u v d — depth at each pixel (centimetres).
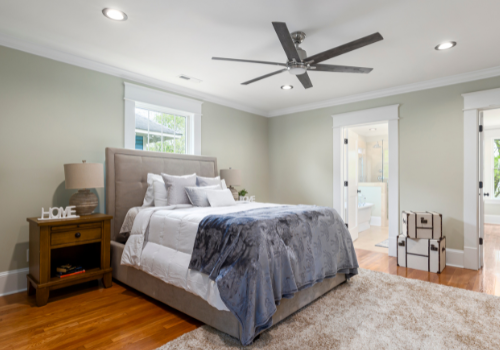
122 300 249
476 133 341
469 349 174
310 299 236
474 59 303
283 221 219
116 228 318
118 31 249
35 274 248
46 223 238
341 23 232
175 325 205
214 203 307
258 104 498
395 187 399
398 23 231
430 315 218
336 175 465
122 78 344
